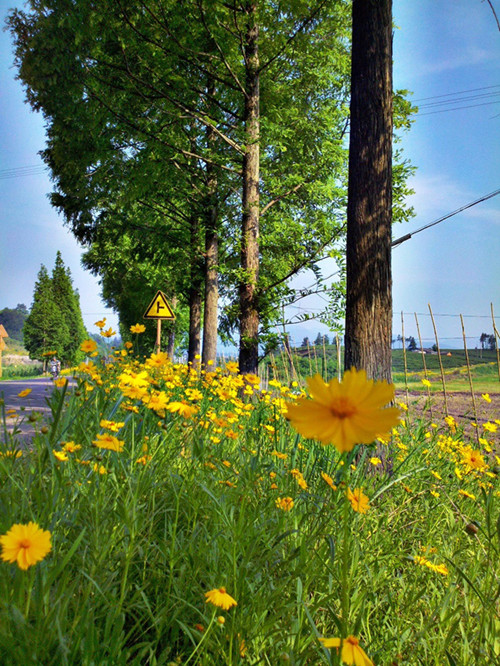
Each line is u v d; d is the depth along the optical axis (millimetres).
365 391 663
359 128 5387
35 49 11836
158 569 1965
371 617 2115
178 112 11492
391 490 3449
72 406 3000
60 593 1449
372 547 2471
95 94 11586
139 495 2068
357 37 5469
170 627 1781
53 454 1952
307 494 2203
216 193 13797
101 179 14188
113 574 1681
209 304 14125
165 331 24891
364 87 5383
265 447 3672
